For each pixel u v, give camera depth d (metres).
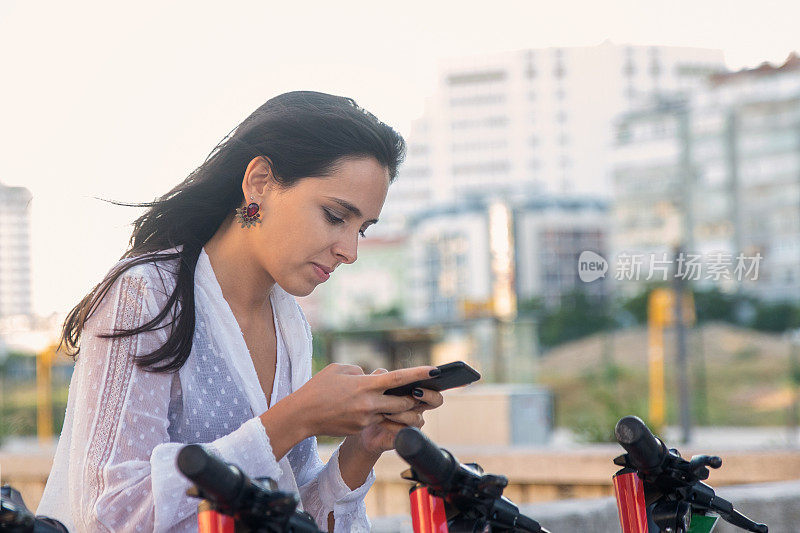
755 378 41.28
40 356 19.64
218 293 1.57
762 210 56.44
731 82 58.88
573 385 44.88
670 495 1.46
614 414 9.54
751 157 57.44
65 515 1.49
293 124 1.55
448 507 1.21
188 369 1.51
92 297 1.50
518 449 4.71
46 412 19.42
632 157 62.19
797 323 47.25
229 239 1.62
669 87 62.12
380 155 1.57
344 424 1.38
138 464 1.39
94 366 1.44
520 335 17.52
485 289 62.34
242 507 1.08
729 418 35.50
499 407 7.25
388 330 21.00
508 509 1.25
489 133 78.31
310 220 1.54
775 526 3.21
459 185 79.62
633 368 45.28
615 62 66.81
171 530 1.38
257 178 1.58
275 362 1.71
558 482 4.44
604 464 4.34
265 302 1.71
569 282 58.25
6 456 5.13
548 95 76.75
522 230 59.66
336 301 67.06
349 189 1.54
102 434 1.40
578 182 71.38
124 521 1.36
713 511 1.50
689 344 44.06
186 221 1.60
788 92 55.94
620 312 53.09
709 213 59.00
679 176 60.25
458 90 79.81
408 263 65.38
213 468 1.04
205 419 1.52
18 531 1.08
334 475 1.64
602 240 61.31
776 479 4.24
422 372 1.35
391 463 4.69
